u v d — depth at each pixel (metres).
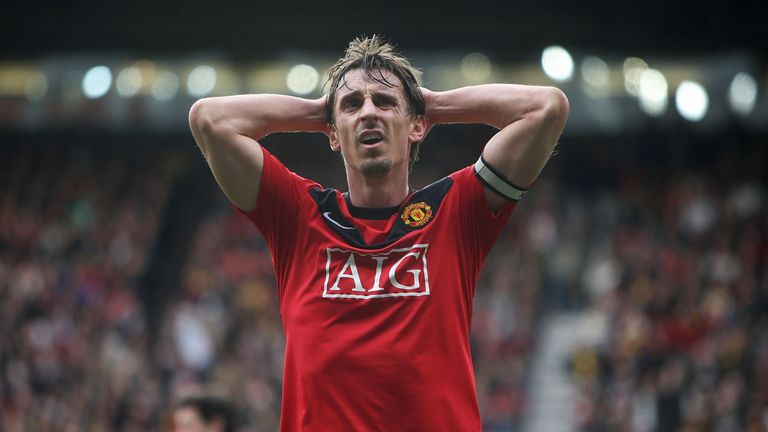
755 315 59.69
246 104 10.96
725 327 57.47
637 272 66.38
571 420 57.09
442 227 10.52
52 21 76.88
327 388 9.96
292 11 75.38
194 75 96.00
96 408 51.03
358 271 10.30
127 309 63.28
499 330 62.00
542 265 71.06
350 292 10.20
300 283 10.52
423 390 9.87
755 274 66.81
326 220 10.66
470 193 10.70
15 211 79.38
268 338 61.88
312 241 10.59
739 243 70.75
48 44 82.50
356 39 11.30
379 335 10.02
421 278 10.20
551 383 61.72
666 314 60.19
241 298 66.94
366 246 10.38
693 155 91.88
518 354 61.34
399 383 9.88
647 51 79.19
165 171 91.56
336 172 87.19
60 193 83.19
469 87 11.09
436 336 10.05
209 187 91.12
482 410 56.66
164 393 55.28
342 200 10.88
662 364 54.44
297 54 84.50
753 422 46.44
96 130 96.38
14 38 82.50
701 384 50.94
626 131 93.94
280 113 11.07
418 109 11.02
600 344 59.22
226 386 52.28
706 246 71.06
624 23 74.62
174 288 71.38
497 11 74.25
